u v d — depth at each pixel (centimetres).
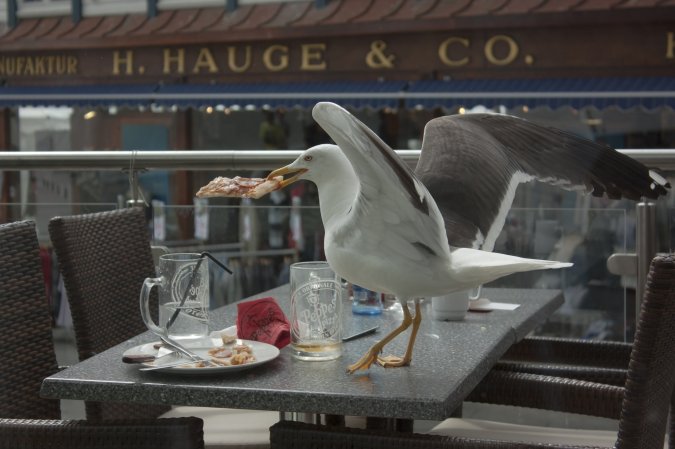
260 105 808
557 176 189
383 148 141
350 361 178
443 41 790
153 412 235
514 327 212
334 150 171
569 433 216
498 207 181
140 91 868
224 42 863
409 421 219
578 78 756
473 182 181
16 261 205
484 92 741
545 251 274
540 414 238
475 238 173
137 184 312
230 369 166
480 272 155
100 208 301
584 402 202
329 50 828
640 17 724
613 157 192
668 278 153
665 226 267
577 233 272
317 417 201
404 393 155
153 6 902
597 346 241
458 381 163
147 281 180
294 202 697
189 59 880
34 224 211
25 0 955
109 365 176
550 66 764
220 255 292
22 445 173
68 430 172
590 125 785
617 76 747
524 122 192
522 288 273
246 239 291
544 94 719
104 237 240
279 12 848
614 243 270
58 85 930
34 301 208
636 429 158
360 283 168
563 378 208
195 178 677
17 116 946
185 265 182
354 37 819
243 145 895
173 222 296
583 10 737
